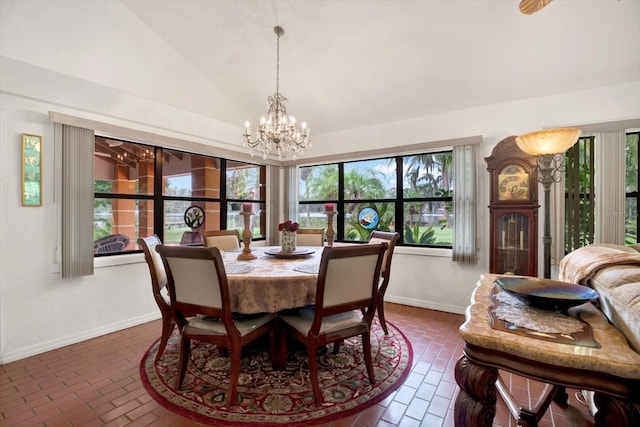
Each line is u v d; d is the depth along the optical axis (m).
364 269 1.85
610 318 1.12
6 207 2.22
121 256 2.89
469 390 1.01
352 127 3.97
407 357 2.26
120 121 2.82
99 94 2.61
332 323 1.83
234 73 3.19
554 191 2.70
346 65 2.90
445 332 2.75
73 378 1.98
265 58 2.95
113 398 1.76
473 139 3.11
